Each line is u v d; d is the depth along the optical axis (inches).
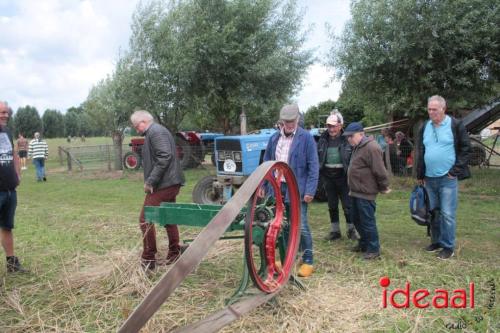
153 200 166.1
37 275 169.8
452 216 180.2
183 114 557.6
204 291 148.5
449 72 349.4
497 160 567.2
